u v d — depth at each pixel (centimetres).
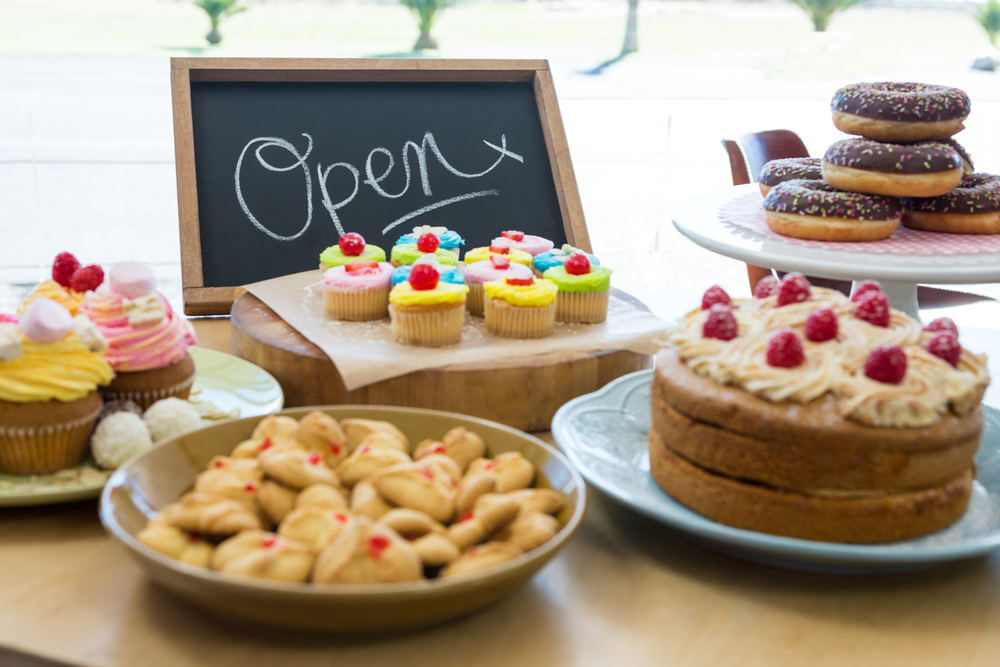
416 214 188
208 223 176
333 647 74
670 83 1030
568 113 832
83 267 117
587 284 141
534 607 81
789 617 81
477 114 199
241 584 65
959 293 254
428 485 81
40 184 683
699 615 81
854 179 167
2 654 73
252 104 188
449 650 74
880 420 85
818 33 1079
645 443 109
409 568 70
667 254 620
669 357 103
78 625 76
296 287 157
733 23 1241
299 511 77
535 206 194
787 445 87
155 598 80
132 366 105
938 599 84
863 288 105
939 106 172
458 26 1221
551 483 88
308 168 186
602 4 1236
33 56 1020
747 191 215
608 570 88
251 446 91
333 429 91
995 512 95
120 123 772
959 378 91
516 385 120
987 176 189
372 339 131
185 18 1138
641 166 725
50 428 93
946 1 1215
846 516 86
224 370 127
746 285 584
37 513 94
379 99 196
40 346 94
